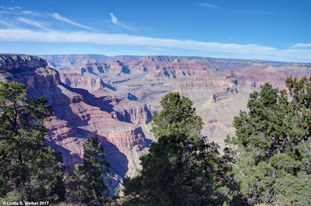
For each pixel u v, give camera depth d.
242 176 26.70
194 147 25.09
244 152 29.38
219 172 29.86
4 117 21.64
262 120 27.97
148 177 19.83
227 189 21.73
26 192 23.44
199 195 19.50
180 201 19.83
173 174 20.09
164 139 23.19
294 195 19.94
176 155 20.16
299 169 23.06
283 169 23.02
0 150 20.94
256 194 23.80
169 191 19.73
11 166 21.56
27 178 24.03
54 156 28.83
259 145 26.88
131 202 20.61
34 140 23.09
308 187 19.70
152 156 20.77
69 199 33.84
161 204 18.17
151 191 18.89
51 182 29.83
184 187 20.00
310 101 27.97
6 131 21.75
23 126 23.19
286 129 25.44
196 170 23.47
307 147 24.69
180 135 24.03
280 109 27.36
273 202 23.11
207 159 28.08
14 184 23.27
